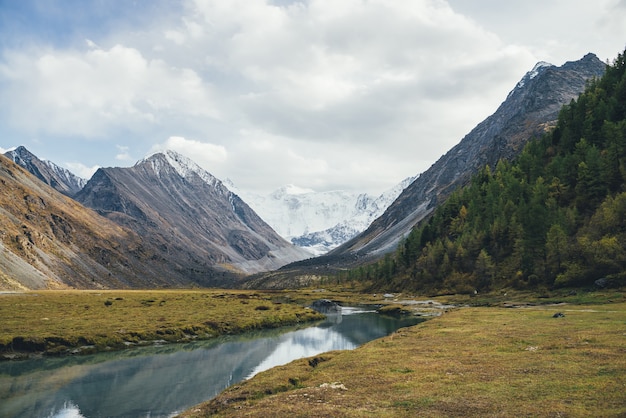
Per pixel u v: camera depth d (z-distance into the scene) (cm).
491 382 2953
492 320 7081
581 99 18525
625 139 13562
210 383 5122
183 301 15525
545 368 3186
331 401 2850
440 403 2581
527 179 17338
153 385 5044
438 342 5103
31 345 6850
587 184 13475
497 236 15762
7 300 13688
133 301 14762
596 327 4997
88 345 7231
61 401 4428
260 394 3488
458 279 16000
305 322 11444
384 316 12362
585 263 11069
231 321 9931
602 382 2681
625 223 10912
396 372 3606
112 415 3978
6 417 3938
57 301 13900
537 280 12250
